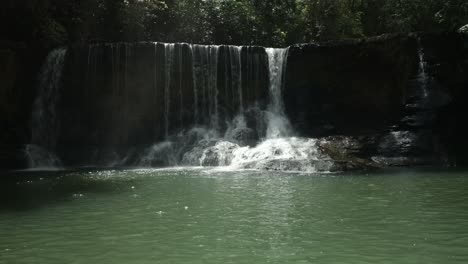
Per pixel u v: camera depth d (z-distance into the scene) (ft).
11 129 63.31
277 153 56.39
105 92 67.41
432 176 44.68
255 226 25.17
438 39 63.52
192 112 70.03
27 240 23.13
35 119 65.36
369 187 37.88
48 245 22.24
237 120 71.05
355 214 27.71
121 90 67.62
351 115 67.97
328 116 68.44
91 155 63.16
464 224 24.90
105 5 81.66
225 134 69.77
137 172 50.55
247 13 93.45
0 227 25.75
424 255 19.84
